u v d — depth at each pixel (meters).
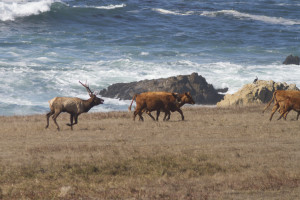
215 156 54.72
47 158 53.97
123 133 71.81
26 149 58.81
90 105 77.00
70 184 43.56
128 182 44.03
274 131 73.00
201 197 39.22
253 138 66.94
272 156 54.59
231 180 44.56
